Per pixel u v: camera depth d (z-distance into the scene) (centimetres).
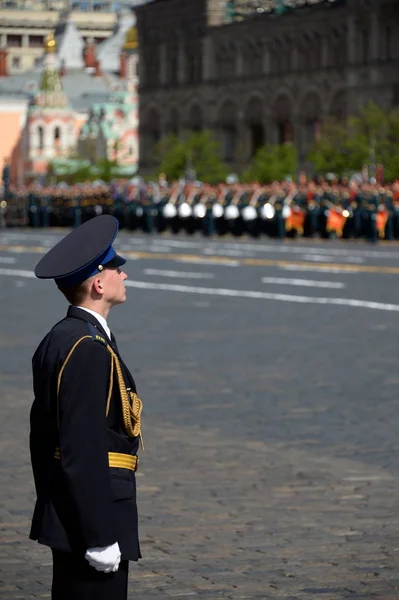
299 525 1986
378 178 13700
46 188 16425
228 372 3641
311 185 12194
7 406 3083
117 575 1122
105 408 1117
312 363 3816
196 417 2922
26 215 16412
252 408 3039
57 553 1127
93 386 1107
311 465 2409
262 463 2425
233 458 2469
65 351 1116
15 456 2498
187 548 1866
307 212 12112
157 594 1662
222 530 1958
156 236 13238
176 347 4203
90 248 1148
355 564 1789
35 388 1141
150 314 5259
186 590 1678
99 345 1123
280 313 5266
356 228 11619
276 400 3156
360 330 4647
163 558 1817
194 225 13288
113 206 14388
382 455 2500
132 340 4388
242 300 5859
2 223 16650
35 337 4503
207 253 9756
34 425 1141
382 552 1847
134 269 7900
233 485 2245
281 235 12219
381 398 3180
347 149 19250
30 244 11469
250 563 1794
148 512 2061
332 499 2148
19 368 3741
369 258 8950
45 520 1115
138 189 14138
